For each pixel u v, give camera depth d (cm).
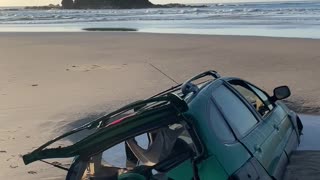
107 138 395
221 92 495
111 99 1180
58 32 4272
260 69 1578
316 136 796
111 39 3234
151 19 6706
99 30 4481
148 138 503
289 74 1446
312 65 1622
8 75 1664
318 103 1038
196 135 391
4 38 3647
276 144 546
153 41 2920
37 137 873
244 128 484
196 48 2383
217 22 5088
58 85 1423
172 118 391
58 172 672
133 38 3228
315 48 2139
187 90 448
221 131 427
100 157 455
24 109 1111
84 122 975
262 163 456
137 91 1266
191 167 405
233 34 3338
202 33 3562
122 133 391
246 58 1888
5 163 725
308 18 5012
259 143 483
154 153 476
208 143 392
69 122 975
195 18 6378
